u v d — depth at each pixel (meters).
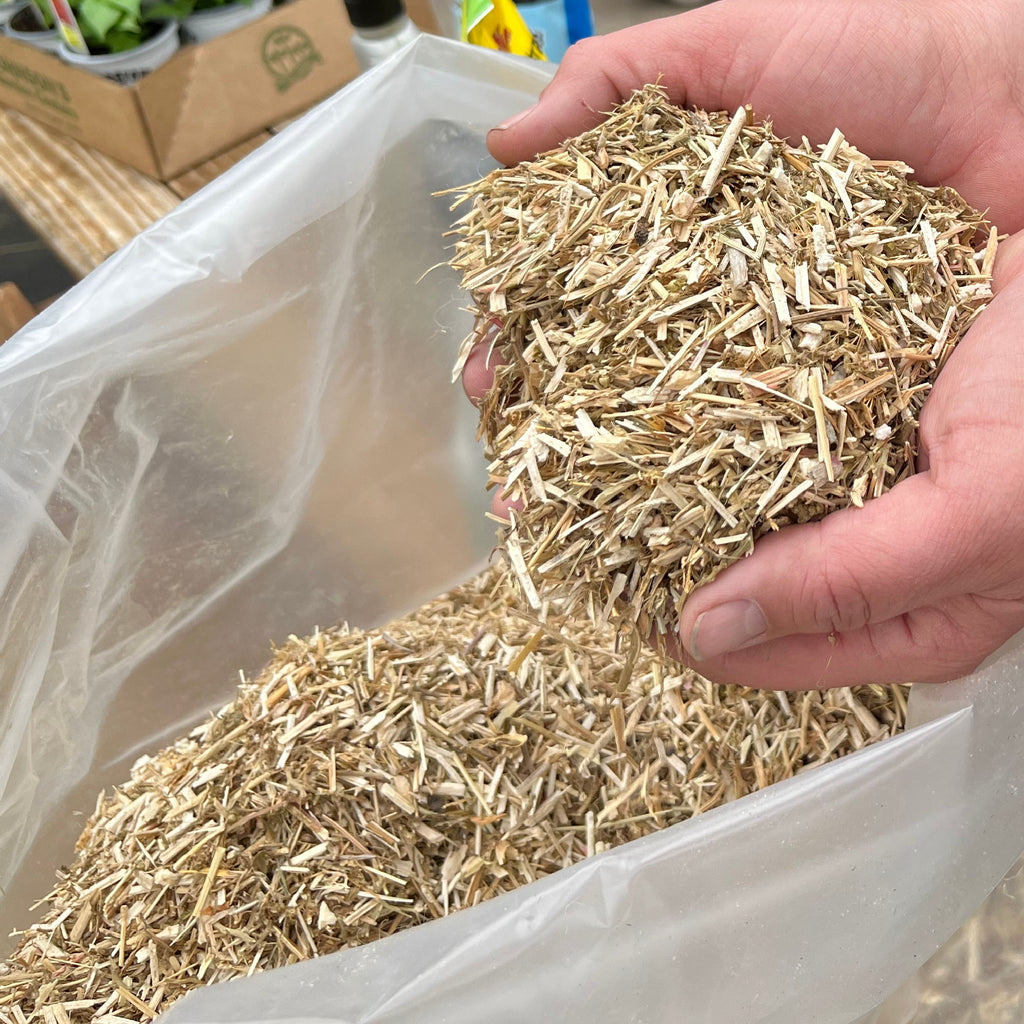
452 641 0.39
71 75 0.47
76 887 0.34
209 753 0.35
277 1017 0.22
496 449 0.30
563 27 0.47
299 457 0.39
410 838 0.33
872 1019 0.28
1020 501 0.24
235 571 0.39
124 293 0.33
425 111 0.36
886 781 0.25
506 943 0.23
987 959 0.29
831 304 0.27
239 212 0.34
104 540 0.35
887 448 0.26
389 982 0.22
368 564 0.42
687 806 0.34
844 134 0.34
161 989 0.30
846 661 0.29
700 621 0.26
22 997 0.31
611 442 0.26
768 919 0.24
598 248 0.28
